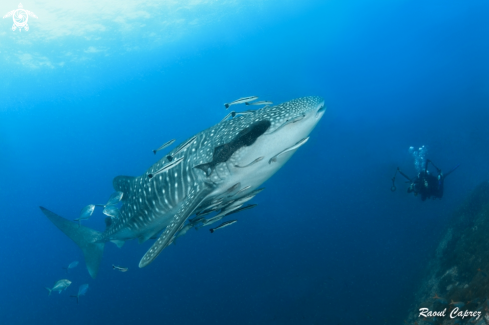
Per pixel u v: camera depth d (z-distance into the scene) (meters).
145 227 6.66
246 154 4.24
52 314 31.17
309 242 26.89
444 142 40.34
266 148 4.17
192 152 5.43
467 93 49.84
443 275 9.43
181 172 5.54
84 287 10.82
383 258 19.09
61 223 8.16
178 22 43.06
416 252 18.17
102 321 26.52
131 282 32.88
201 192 4.71
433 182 11.95
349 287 16.86
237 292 21.58
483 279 6.25
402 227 23.45
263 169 4.47
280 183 51.75
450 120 45.78
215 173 4.56
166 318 22.55
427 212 25.30
